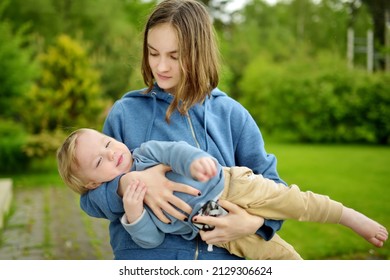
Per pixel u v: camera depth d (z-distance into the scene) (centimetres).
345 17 1989
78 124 1300
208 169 195
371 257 566
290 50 2495
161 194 211
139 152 225
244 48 2448
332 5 2372
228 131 236
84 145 228
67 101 1286
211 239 209
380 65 2075
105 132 245
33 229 730
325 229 679
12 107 1297
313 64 1852
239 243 222
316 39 2584
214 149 230
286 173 1102
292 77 1762
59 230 726
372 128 1678
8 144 1246
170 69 219
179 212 211
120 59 1600
